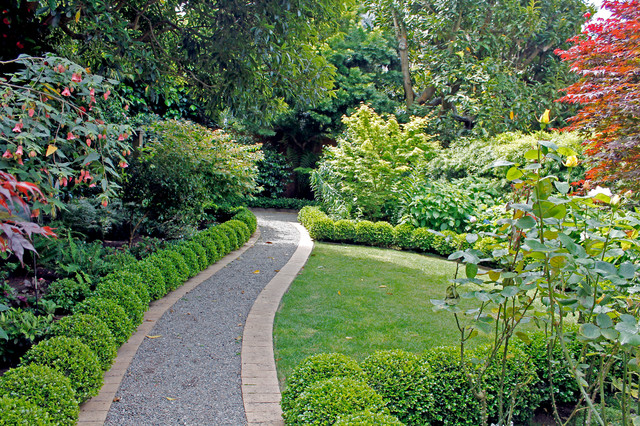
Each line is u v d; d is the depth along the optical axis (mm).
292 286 5086
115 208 6660
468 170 9312
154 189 5570
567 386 2682
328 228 8125
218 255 6238
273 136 15672
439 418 2322
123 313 3258
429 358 2514
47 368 2215
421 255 7262
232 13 4930
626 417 1663
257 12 4723
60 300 3666
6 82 2535
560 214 1403
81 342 2637
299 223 10773
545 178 1374
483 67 11227
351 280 5395
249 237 8141
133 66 4887
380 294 4805
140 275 4129
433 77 13078
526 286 1595
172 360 3127
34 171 2428
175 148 6473
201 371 2975
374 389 2311
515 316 1744
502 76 10961
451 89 12875
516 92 11125
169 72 5785
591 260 1384
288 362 3102
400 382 2330
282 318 4008
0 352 2766
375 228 7895
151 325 3756
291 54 5203
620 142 4391
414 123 9117
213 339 3523
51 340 2523
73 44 5520
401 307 4363
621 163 4621
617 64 4750
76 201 5898
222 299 4551
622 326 1245
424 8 13086
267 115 6164
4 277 4070
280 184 15258
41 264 4395
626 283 1488
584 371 2238
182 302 4410
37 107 2637
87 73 2801
